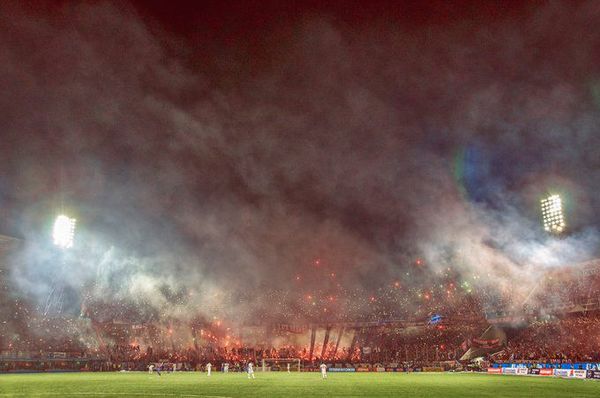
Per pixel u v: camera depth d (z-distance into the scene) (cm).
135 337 8325
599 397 2472
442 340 7488
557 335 6159
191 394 2762
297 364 6906
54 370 6400
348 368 6538
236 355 7812
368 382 3822
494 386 3272
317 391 2961
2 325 6650
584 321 5944
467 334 7250
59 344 7162
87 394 2783
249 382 3862
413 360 7031
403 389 3089
